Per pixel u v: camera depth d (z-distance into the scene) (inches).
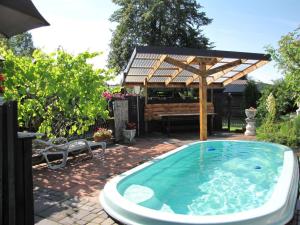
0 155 106.0
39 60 309.3
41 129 318.0
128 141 435.2
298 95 448.5
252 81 749.9
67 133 368.8
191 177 260.7
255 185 237.9
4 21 130.2
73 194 207.5
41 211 176.1
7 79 287.9
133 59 412.8
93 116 368.5
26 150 119.3
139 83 532.7
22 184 118.2
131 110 506.0
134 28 1049.5
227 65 423.8
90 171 271.9
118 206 154.6
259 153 346.3
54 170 273.9
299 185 208.2
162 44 1037.8
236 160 318.3
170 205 197.9
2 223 108.7
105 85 405.4
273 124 463.5
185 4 1053.2
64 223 159.6
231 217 136.6
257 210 144.2
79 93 339.6
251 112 513.0
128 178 214.5
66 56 336.5
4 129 107.5
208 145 380.2
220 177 261.1
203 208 193.9
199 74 411.2
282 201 156.4
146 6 1043.3
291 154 293.1
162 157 276.5
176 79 544.7
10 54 306.8
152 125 553.3
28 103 306.0
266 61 437.1
